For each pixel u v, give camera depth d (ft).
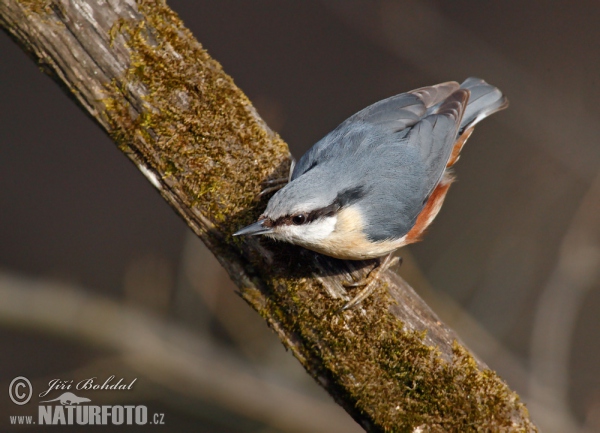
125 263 46.65
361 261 21.71
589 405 42.47
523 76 49.39
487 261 44.01
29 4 20.02
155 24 20.97
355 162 21.89
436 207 25.49
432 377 19.52
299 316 20.18
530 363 37.96
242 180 21.20
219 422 34.27
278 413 34.47
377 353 19.79
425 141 23.49
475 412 19.26
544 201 45.85
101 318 34.86
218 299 37.04
